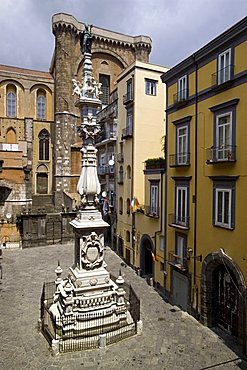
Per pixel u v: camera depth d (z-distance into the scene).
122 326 14.91
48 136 52.19
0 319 17.09
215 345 14.83
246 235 14.29
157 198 23.38
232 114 15.32
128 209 29.50
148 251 26.09
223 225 15.87
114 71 53.44
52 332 14.52
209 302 17.06
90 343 13.77
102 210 33.78
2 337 15.02
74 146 48.53
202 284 17.39
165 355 13.68
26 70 53.56
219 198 16.33
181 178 19.70
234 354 14.02
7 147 43.25
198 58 17.92
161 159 23.30
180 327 16.66
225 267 15.72
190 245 18.84
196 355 13.84
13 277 24.94
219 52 16.39
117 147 32.84
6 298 20.34
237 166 14.94
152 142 28.86
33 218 36.25
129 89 29.34
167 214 21.67
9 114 51.12
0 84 50.16
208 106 17.25
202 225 17.62
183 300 19.52
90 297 14.51
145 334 15.49
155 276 23.39
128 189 29.50
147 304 19.80
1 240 35.56
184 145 19.84
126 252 30.02
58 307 15.21
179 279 20.08
